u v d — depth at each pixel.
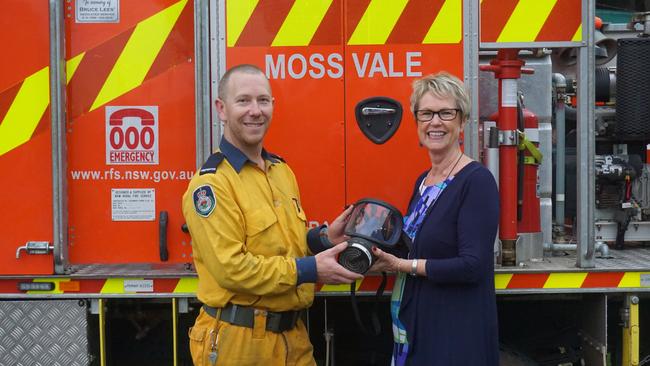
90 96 3.33
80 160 3.34
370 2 3.24
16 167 3.29
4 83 3.26
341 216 2.81
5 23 3.24
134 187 3.35
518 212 3.48
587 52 3.23
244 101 2.63
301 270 2.56
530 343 3.82
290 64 3.26
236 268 2.52
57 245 3.27
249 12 3.24
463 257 2.59
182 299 3.33
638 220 4.12
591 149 3.26
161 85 3.34
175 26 3.33
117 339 3.81
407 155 3.27
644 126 4.07
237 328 2.66
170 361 3.81
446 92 2.72
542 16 3.23
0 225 3.29
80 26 3.31
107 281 3.29
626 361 3.40
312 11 3.25
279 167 2.88
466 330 2.64
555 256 3.77
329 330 3.46
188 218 2.62
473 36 3.24
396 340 2.81
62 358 3.33
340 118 3.27
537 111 4.01
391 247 2.68
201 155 3.24
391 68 3.26
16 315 3.33
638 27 4.55
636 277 3.32
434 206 2.71
